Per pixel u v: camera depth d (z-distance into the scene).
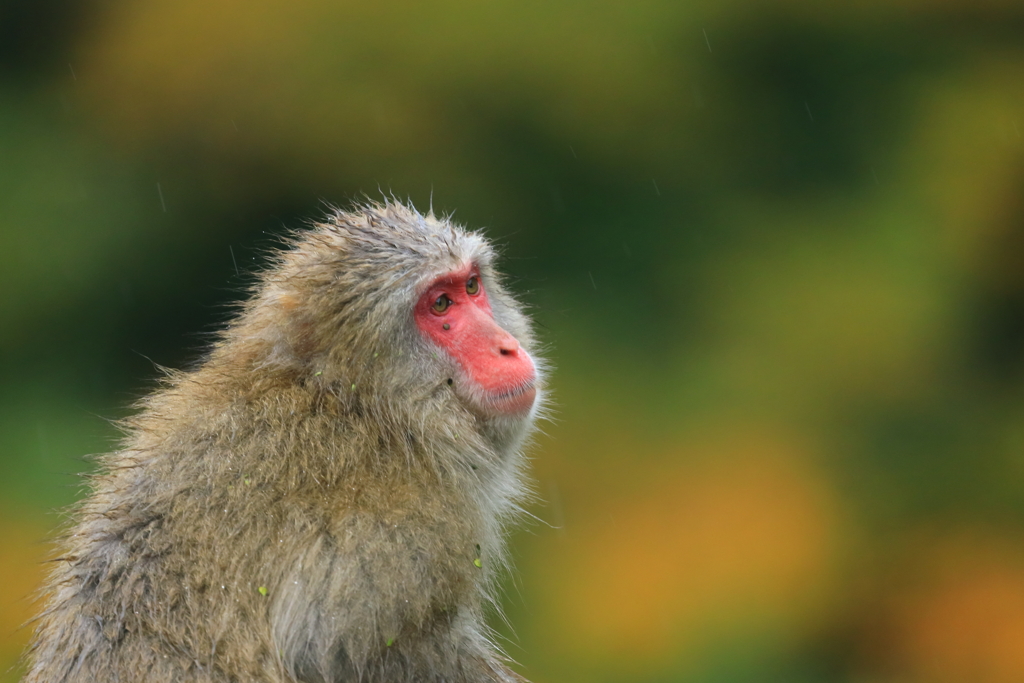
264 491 10.47
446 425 12.02
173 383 12.30
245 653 10.05
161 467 10.74
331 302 11.87
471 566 11.39
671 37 31.48
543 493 28.20
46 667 10.62
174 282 29.53
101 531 10.63
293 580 10.15
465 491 11.95
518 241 31.08
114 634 10.12
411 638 10.77
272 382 11.55
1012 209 31.48
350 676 10.58
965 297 30.98
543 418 14.32
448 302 12.52
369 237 12.28
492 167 30.78
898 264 30.53
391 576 10.43
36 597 11.69
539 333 29.95
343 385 11.61
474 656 11.99
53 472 26.47
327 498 10.56
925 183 31.52
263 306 12.50
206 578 10.15
